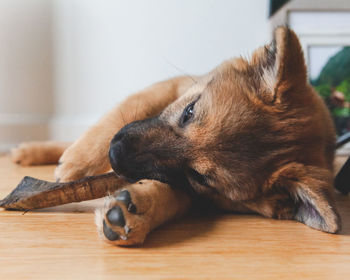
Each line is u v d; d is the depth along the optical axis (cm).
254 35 136
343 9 123
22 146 91
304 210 56
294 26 124
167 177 57
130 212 47
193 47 138
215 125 55
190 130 56
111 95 144
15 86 141
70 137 145
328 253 48
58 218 56
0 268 44
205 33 138
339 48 122
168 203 54
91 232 52
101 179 56
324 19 123
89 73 144
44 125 144
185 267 45
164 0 138
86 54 144
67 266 44
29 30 141
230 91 57
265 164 56
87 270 44
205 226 55
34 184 58
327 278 43
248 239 51
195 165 56
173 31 139
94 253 47
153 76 142
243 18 136
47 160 92
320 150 59
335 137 68
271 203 58
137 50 141
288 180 56
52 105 147
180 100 61
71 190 55
